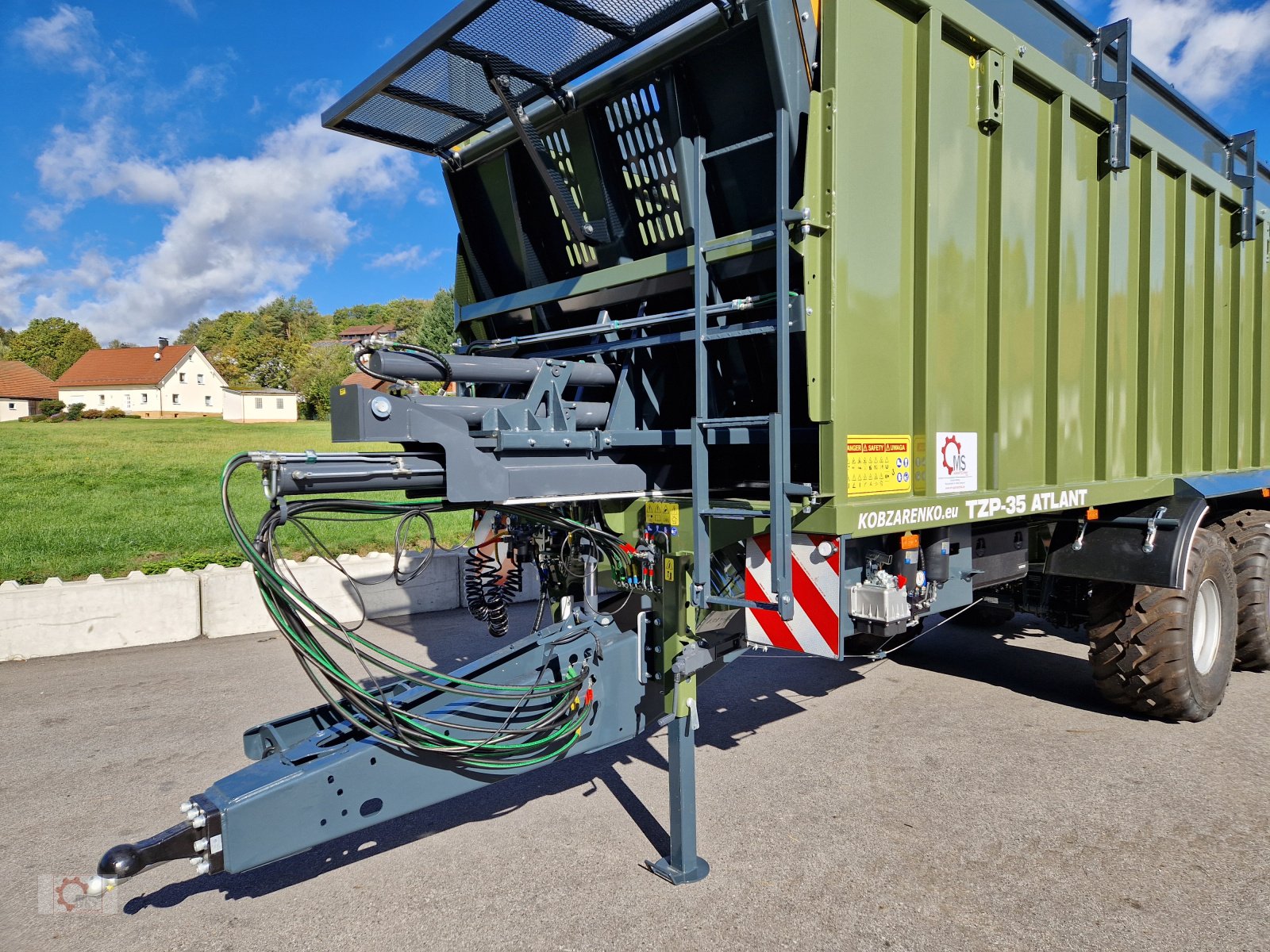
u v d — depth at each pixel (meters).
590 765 4.25
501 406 3.08
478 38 2.81
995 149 3.45
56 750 4.47
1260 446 6.22
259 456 2.20
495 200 4.06
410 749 2.50
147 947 2.71
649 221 3.39
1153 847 3.26
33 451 29.08
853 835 3.39
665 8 2.64
